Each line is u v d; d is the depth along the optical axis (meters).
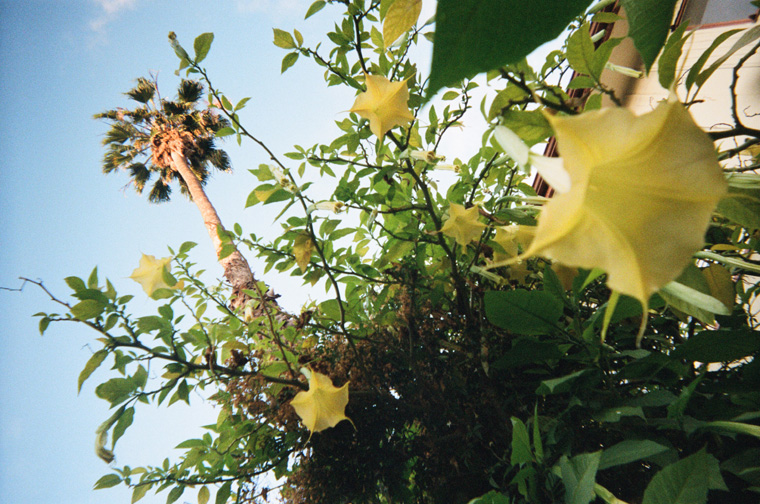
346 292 1.54
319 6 1.19
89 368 1.18
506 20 0.17
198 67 1.25
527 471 0.89
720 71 1.99
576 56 0.84
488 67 0.17
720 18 2.03
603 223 0.30
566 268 1.10
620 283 0.29
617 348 1.23
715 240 1.17
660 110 0.32
